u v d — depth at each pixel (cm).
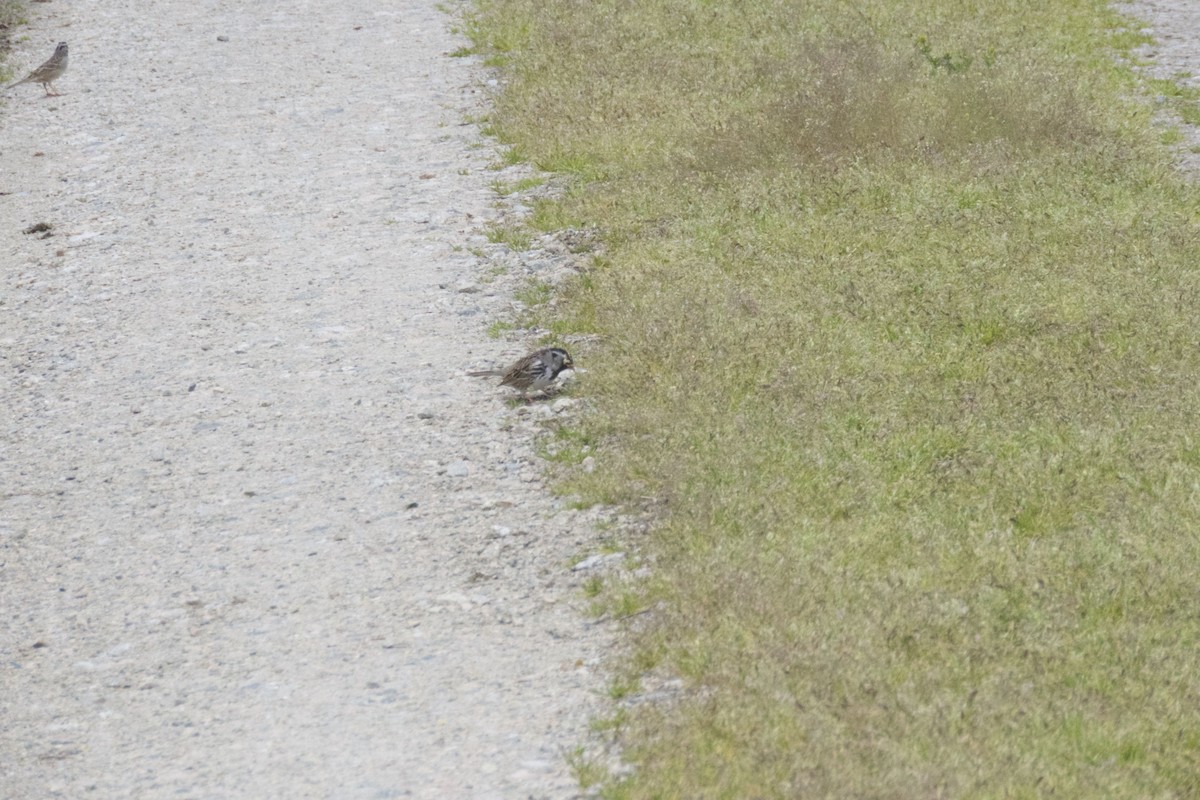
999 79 2736
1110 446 1545
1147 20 3378
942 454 1563
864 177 2373
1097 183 2328
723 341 1836
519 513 1531
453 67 3219
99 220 2525
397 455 1681
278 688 1277
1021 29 3259
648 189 2405
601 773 1096
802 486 1498
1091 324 1836
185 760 1184
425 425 1745
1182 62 3044
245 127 2931
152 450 1745
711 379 1736
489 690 1241
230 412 1825
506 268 2194
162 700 1275
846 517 1448
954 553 1366
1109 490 1470
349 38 3478
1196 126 2667
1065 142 2514
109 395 1900
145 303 2181
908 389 1692
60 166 2797
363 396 1833
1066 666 1196
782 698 1152
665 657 1245
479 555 1461
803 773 1062
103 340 2069
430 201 2495
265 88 3152
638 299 1980
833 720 1123
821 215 2259
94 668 1334
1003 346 1805
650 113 2789
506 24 3434
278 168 2705
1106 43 3192
